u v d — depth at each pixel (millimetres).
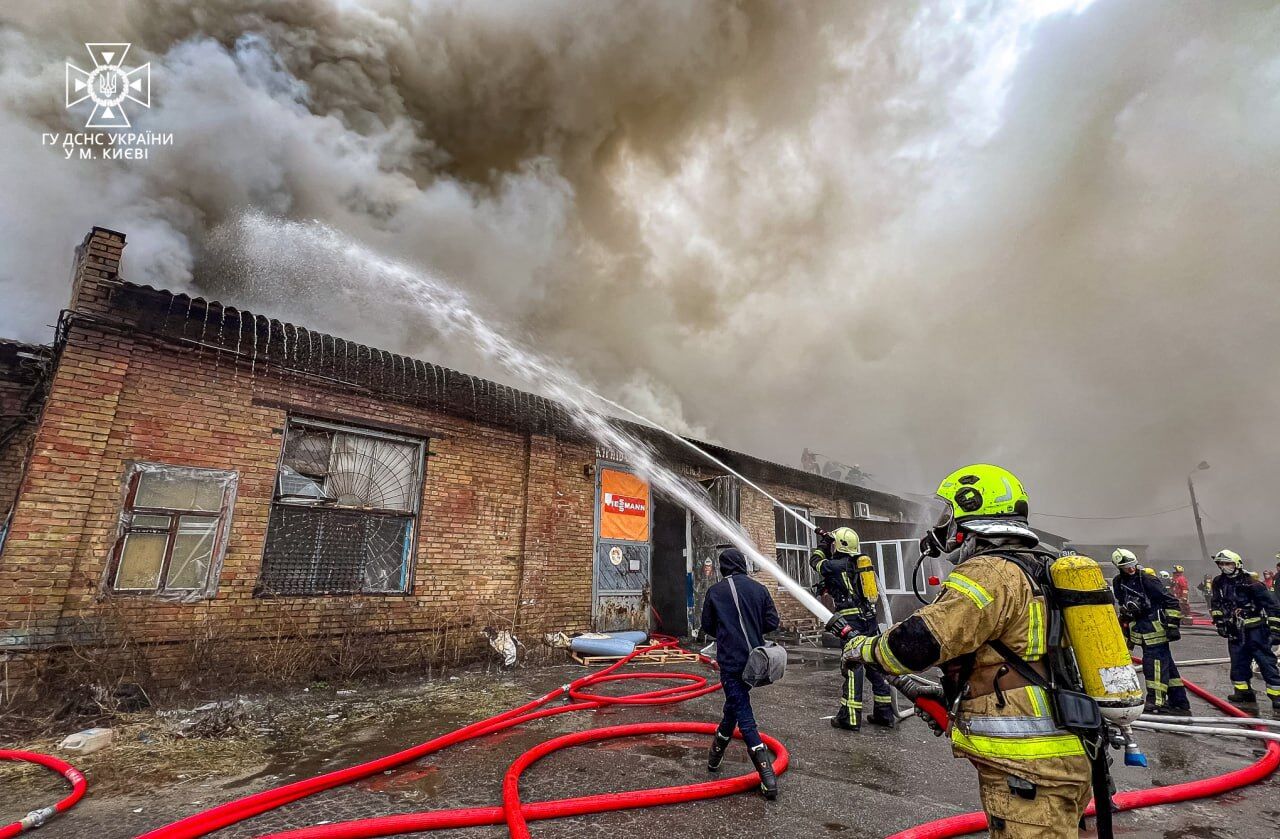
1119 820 3055
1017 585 1536
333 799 3090
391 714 4957
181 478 5746
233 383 6203
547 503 8742
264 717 4762
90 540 5180
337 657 6316
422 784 3320
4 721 4359
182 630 5508
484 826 2783
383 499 7234
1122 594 6090
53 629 4867
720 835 2730
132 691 4934
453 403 7926
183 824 2633
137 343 5684
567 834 2707
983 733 1498
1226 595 6195
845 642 1843
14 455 5855
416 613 7117
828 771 3668
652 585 11289
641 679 6836
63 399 5203
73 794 3090
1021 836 1402
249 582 5973
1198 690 6258
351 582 6801
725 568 3766
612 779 3426
